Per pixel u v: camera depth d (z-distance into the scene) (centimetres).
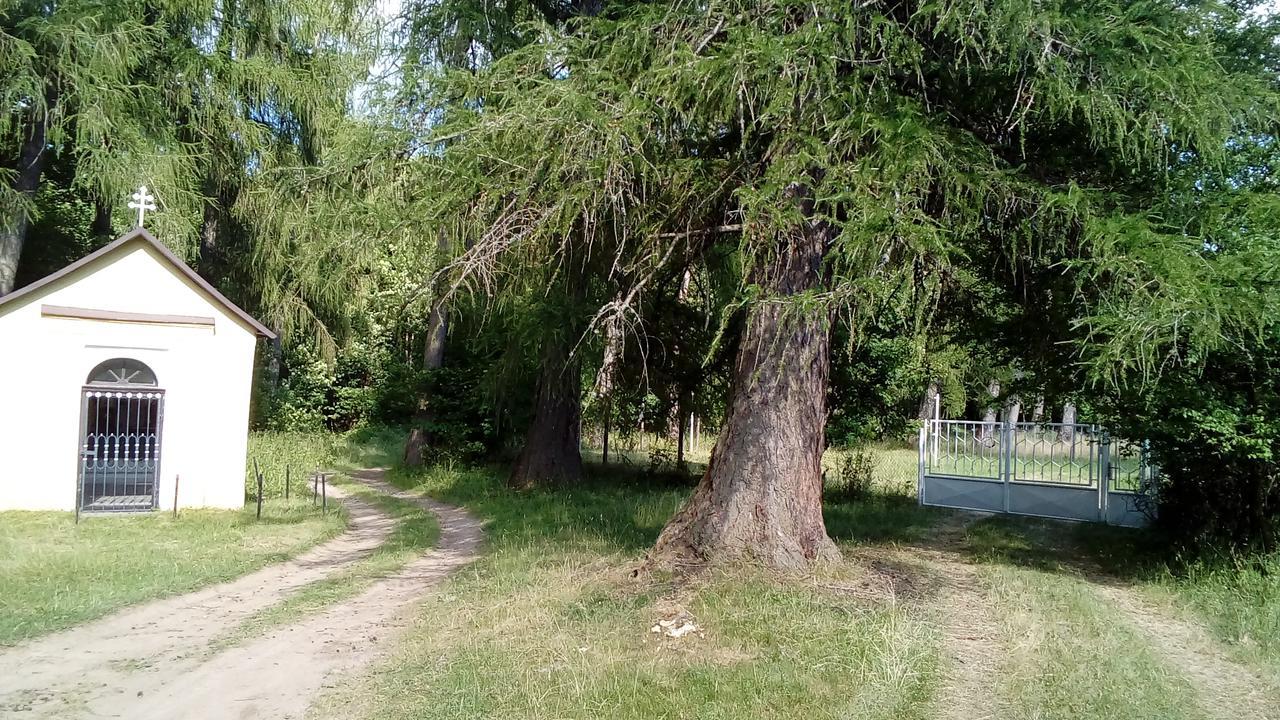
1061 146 762
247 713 497
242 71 1828
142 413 1348
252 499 1470
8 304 1208
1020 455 1291
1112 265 586
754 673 513
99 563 890
